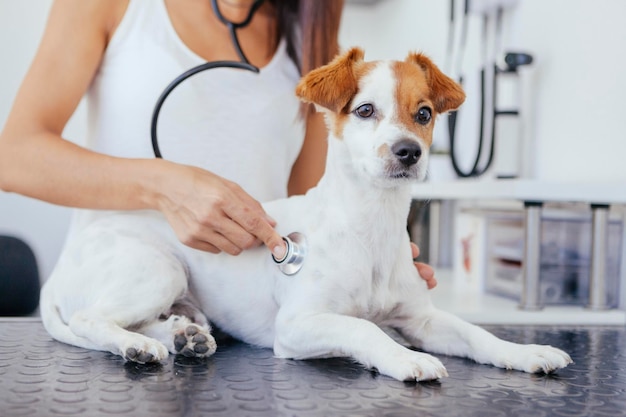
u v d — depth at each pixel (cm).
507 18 204
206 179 94
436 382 76
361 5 326
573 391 72
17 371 77
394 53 304
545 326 121
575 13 169
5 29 258
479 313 134
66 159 97
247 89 118
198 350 88
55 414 59
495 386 74
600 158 159
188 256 101
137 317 94
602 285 141
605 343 103
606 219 140
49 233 267
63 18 106
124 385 70
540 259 143
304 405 64
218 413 60
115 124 111
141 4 111
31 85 103
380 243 94
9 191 102
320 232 93
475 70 222
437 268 240
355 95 95
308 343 87
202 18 117
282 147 124
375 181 90
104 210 104
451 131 203
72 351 90
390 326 101
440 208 242
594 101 162
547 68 182
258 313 99
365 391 70
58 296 99
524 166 192
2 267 156
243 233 92
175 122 112
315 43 121
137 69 110
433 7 260
